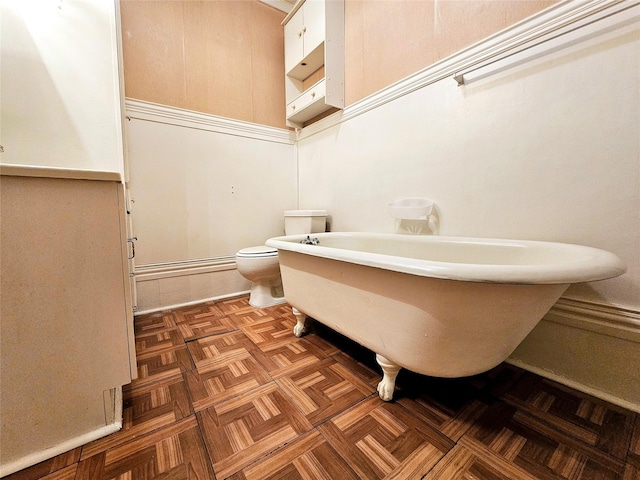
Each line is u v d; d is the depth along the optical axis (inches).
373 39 65.7
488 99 46.3
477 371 30.6
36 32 42.5
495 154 45.9
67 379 27.8
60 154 44.4
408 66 58.7
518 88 42.8
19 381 25.5
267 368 43.3
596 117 36.0
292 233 81.0
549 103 39.8
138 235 67.3
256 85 85.4
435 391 37.6
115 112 48.4
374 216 68.7
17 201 24.4
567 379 39.2
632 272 34.3
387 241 58.2
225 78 79.3
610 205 35.5
